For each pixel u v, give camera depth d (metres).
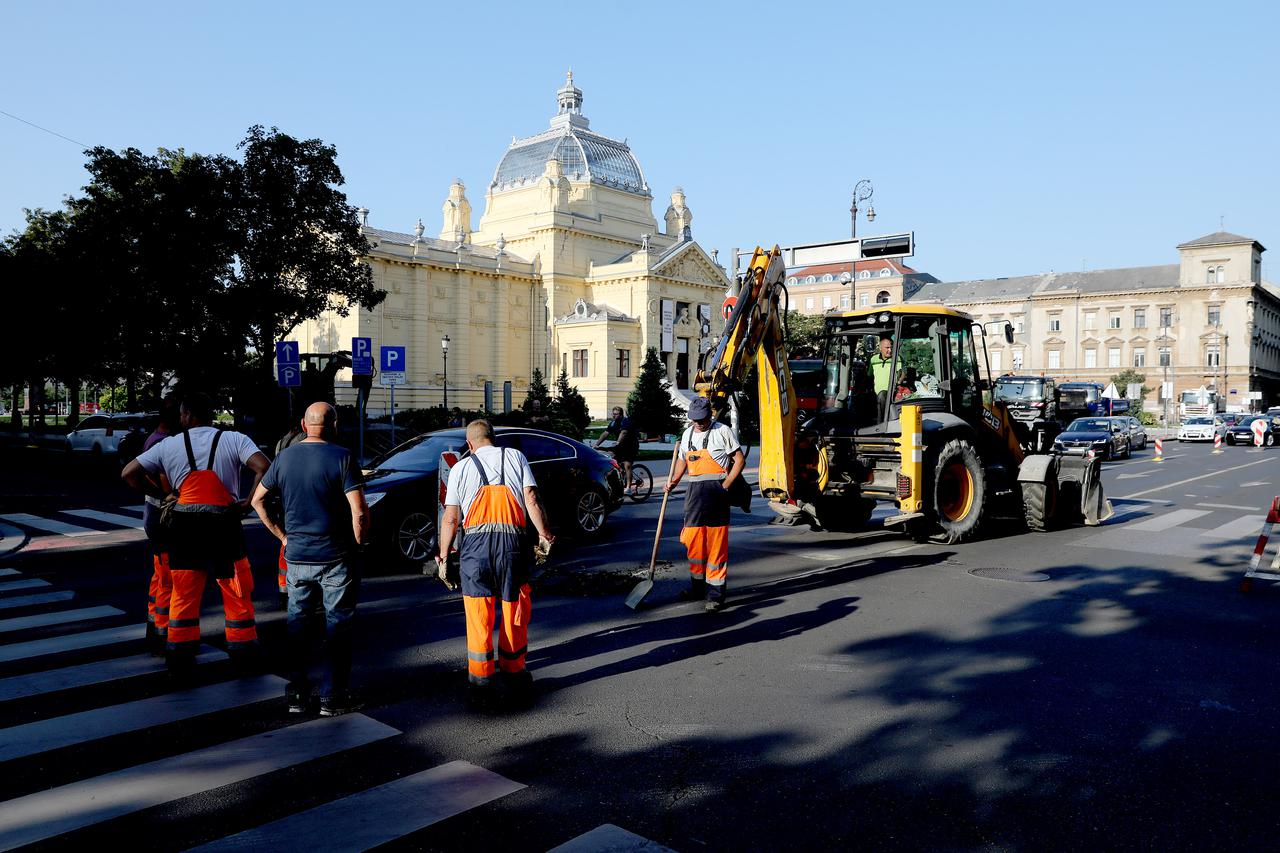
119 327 28.06
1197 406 50.91
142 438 8.12
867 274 97.81
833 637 6.75
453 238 66.00
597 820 3.71
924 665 6.02
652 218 70.50
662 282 62.91
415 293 55.56
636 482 16.91
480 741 4.61
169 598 6.11
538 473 11.22
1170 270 87.38
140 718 4.93
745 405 14.41
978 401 12.15
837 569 9.60
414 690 5.46
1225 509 15.46
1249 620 7.34
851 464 11.39
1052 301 90.19
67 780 4.09
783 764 4.32
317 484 5.00
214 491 5.65
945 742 4.62
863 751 4.49
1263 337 89.12
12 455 28.95
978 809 3.84
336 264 29.08
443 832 3.60
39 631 6.85
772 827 3.66
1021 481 12.41
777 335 10.43
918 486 10.40
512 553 5.21
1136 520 13.93
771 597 8.17
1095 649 6.44
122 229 25.48
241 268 27.72
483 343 59.97
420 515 9.76
